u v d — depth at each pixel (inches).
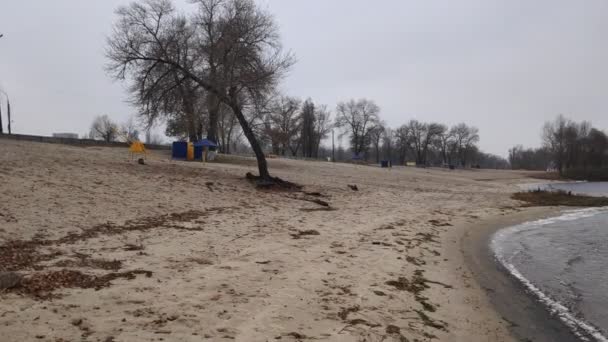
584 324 296.7
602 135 4431.6
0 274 267.4
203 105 995.3
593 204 1186.0
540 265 475.2
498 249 560.1
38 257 338.0
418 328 267.4
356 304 295.3
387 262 424.2
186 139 2011.6
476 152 5590.6
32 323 217.2
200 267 349.7
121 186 705.0
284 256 409.4
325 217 683.4
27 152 890.7
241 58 949.8
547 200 1269.7
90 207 541.6
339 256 429.4
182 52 1000.9
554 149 4571.9
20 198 513.7
